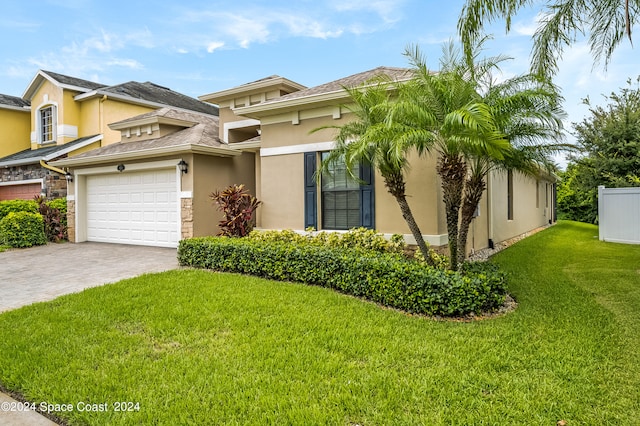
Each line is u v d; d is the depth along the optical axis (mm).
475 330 4762
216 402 3270
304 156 9734
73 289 7051
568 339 4445
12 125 20469
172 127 14312
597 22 7801
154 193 12250
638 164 15086
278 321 5055
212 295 6133
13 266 9367
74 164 13719
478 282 5391
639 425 2928
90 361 4035
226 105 14242
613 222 12594
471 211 6176
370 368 3797
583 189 17703
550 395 3322
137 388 3506
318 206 9516
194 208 11258
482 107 5105
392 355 4062
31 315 5422
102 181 13680
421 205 8164
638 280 7102
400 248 8062
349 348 4238
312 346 4297
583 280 7305
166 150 11141
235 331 4746
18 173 17516
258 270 7539
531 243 12852
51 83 18922
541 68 8336
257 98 13617
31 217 12930
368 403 3225
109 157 12391
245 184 12953
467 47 7004
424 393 3348
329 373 3717
